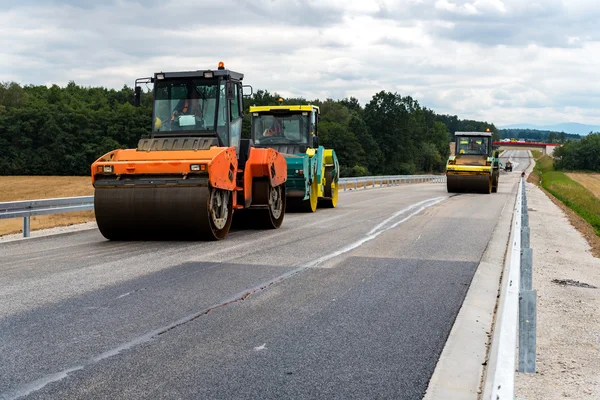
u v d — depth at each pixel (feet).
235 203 46.16
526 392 16.37
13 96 376.27
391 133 436.35
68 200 50.19
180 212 40.75
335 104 479.41
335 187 79.30
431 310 23.91
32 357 17.61
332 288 27.53
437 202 88.94
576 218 82.74
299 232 49.26
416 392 15.40
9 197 204.03
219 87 46.29
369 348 18.90
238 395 14.89
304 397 14.85
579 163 541.75
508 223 59.16
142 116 355.77
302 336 20.01
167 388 15.28
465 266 34.09
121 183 41.34
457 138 126.11
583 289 32.12
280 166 52.70
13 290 26.40
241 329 20.67
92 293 25.86
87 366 16.87
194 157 41.98
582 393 16.40
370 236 46.60
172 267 32.24
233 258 35.35
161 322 21.39
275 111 70.44
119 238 43.65
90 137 352.69
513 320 12.36
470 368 17.40
